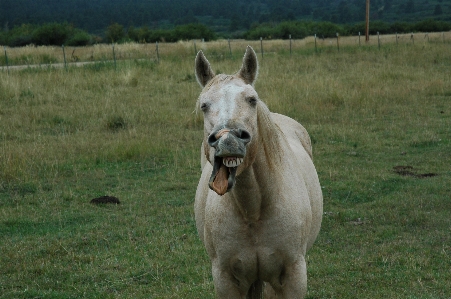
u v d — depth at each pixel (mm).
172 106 12977
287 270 3340
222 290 3377
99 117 12070
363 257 5605
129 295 4953
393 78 16312
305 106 12445
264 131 3156
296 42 31469
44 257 5785
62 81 15750
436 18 115438
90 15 164625
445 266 5316
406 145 9969
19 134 10578
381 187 7832
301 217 3354
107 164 9070
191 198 7578
